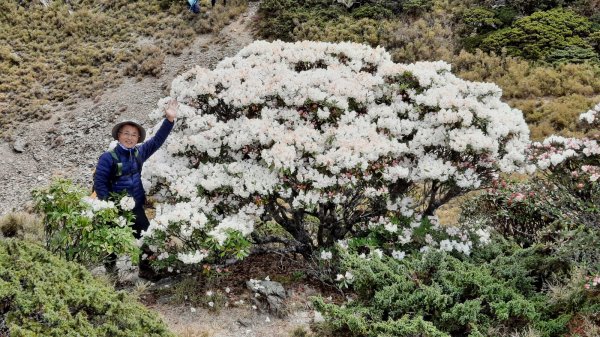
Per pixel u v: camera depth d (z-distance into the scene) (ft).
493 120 18.37
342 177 17.20
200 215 16.21
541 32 48.03
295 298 17.38
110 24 69.51
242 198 18.35
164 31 64.49
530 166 18.74
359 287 15.90
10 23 71.00
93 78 57.98
